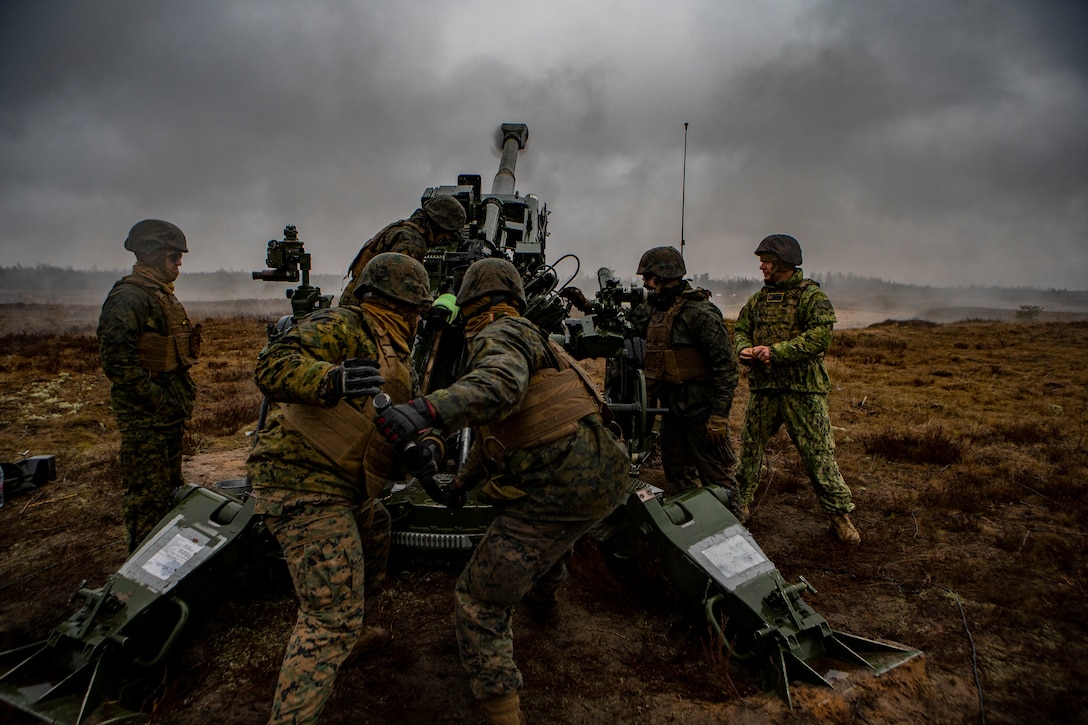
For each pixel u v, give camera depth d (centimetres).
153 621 263
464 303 254
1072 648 292
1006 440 681
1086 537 417
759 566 288
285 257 438
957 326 2467
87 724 233
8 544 416
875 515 464
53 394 927
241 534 293
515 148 786
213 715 248
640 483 338
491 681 223
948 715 244
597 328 426
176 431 372
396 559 352
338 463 219
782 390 412
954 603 336
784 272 418
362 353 231
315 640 206
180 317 371
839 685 252
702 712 247
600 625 319
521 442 227
